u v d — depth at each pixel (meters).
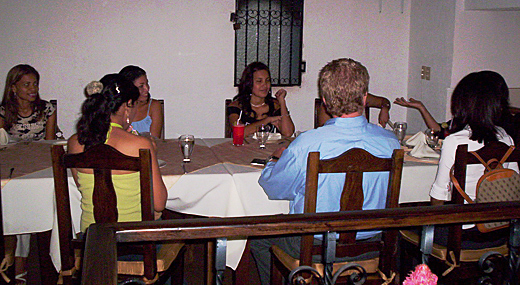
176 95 4.16
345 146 1.65
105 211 1.68
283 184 1.76
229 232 1.05
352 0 4.28
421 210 1.13
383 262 1.74
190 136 2.42
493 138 1.79
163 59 4.08
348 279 1.77
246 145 2.66
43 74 3.92
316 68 4.35
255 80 3.10
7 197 1.97
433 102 4.13
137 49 4.02
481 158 1.73
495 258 1.83
